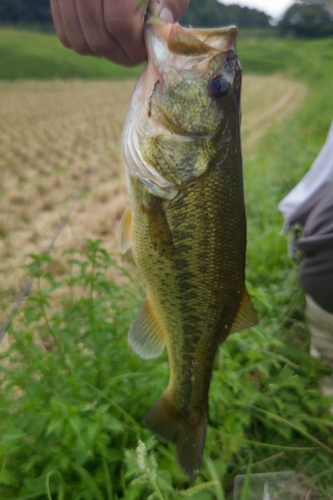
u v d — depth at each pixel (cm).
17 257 92
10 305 68
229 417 38
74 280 43
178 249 31
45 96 524
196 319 33
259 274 66
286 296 58
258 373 49
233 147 30
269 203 83
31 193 140
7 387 36
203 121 29
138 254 32
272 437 41
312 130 208
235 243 31
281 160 129
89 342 43
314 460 39
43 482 32
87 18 26
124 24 26
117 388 38
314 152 132
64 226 110
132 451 32
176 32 28
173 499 33
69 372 40
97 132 300
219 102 29
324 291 43
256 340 47
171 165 29
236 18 1341
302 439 41
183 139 29
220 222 30
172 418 34
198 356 34
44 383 38
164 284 32
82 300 42
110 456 34
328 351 46
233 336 43
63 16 27
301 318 56
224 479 37
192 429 33
